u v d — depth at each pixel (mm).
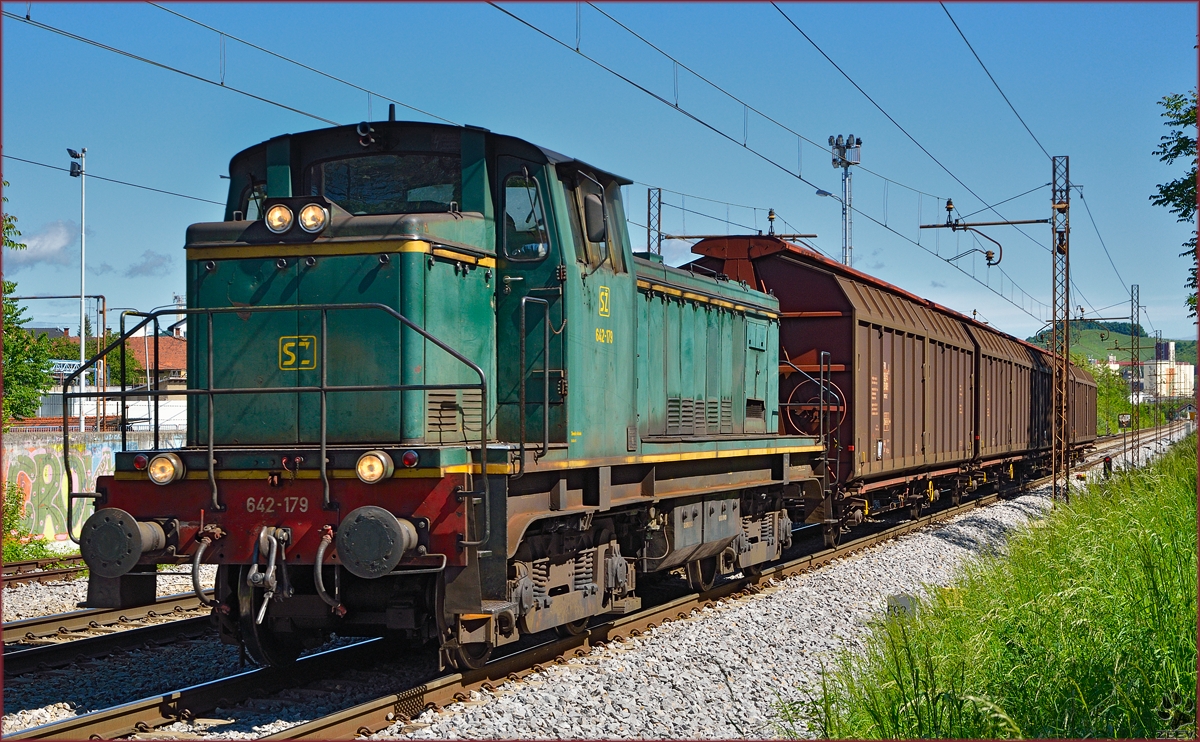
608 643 9375
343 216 7789
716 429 12758
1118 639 7418
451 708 7129
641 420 10562
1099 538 10609
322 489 7207
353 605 7691
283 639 8000
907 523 19125
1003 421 26734
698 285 12430
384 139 8266
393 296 7602
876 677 7262
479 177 8359
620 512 9562
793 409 16031
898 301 19609
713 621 10289
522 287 8523
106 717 6527
